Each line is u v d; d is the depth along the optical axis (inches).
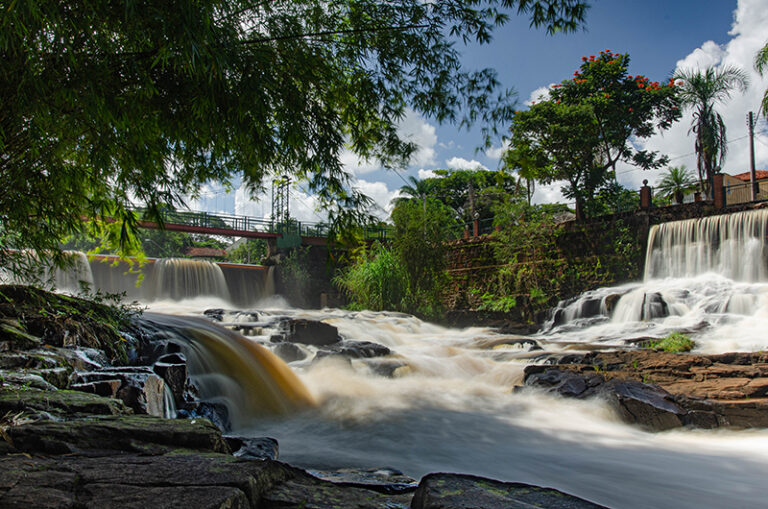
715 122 876.6
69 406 119.0
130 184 158.9
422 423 255.9
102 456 84.1
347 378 347.6
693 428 246.8
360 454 200.5
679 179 1093.1
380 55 158.1
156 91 122.5
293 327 456.4
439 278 797.9
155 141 142.7
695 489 163.6
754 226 591.5
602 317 644.7
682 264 665.6
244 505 67.1
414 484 107.8
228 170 164.7
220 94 128.0
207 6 103.5
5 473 71.4
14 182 141.2
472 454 205.2
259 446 149.7
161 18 97.8
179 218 908.0
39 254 188.7
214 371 272.8
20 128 127.9
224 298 940.0
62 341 210.1
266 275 1006.4
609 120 915.4
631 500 153.0
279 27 136.7
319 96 154.9
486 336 594.6
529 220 825.5
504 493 68.6
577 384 307.3
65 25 96.9
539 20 149.8
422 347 493.4
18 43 99.7
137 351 258.1
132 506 60.4
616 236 740.7
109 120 116.4
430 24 154.6
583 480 172.7
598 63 910.4
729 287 577.0
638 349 439.8
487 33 155.4
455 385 348.2
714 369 315.0
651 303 593.0
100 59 108.5
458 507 63.1
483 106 167.8
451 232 1037.2
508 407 294.8
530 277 808.9
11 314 208.1
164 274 863.7
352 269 818.8
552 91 920.3
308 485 80.6
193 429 96.3
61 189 150.9
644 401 262.4
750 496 156.6
